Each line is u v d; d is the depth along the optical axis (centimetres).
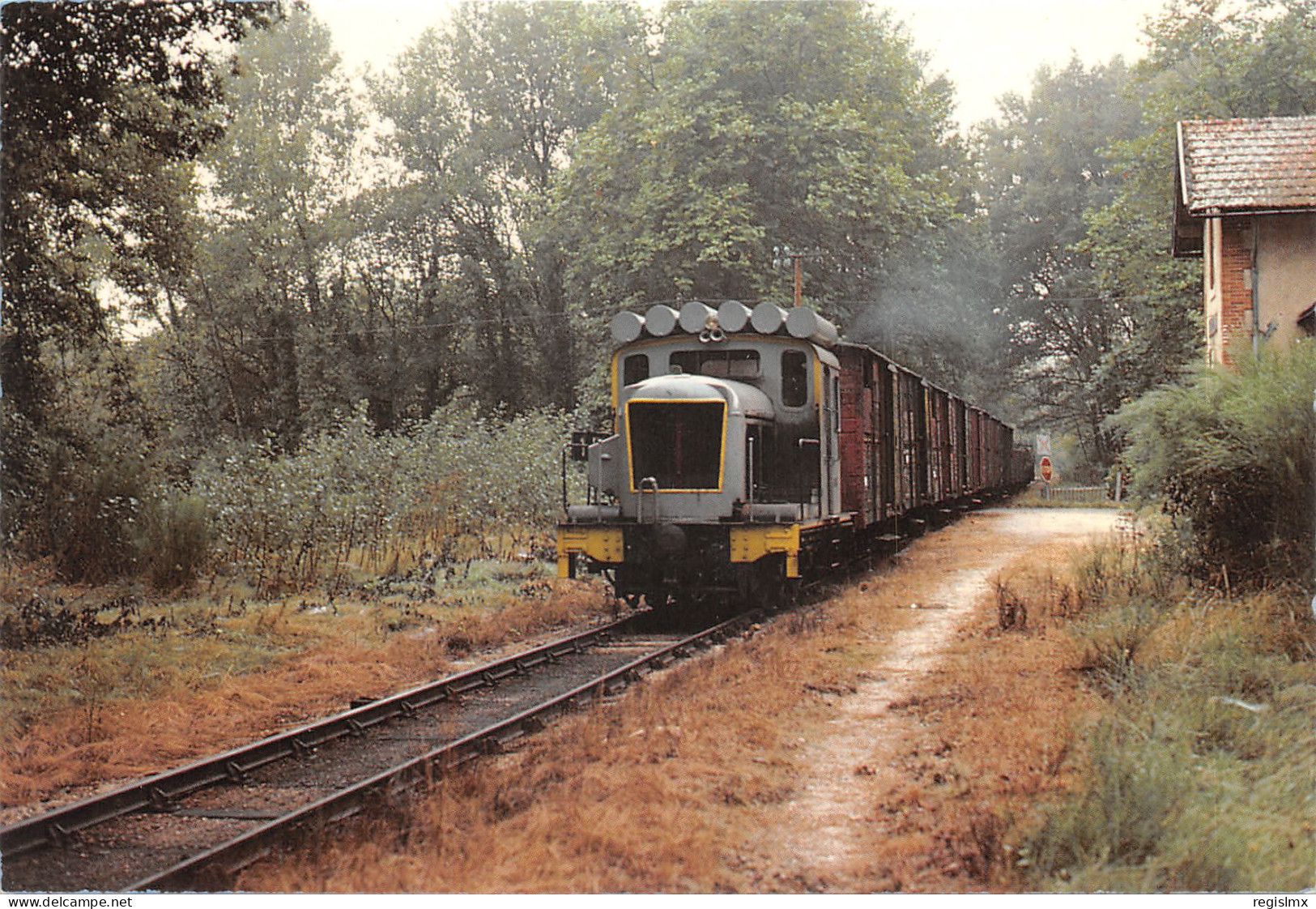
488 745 850
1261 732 771
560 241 4222
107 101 1557
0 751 874
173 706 1006
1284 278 1889
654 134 3145
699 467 1465
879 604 1520
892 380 2170
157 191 1984
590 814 659
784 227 3294
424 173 4922
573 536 1500
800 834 658
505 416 4928
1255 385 1245
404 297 5075
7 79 1404
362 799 712
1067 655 1041
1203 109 3120
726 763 773
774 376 1603
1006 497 4991
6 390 1597
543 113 4950
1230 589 1195
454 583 1770
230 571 1756
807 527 1482
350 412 4475
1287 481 1176
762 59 3250
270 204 4344
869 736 868
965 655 1138
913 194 3372
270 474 1945
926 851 618
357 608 1537
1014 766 741
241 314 4534
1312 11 2980
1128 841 602
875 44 3531
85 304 1734
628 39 3578
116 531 1673
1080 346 5978
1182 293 3275
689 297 3256
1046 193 5772
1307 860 578
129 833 704
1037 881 575
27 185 1523
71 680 1088
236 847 624
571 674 1179
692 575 1491
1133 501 1373
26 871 640
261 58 4319
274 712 1020
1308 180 1869
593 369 4034
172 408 4341
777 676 1045
